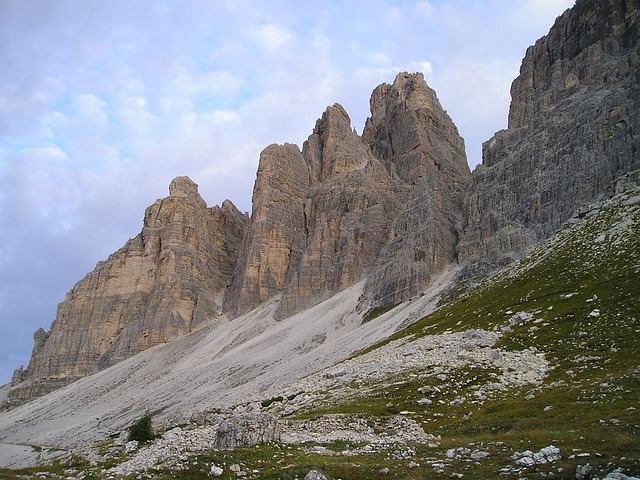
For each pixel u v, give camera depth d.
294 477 29.78
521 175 189.75
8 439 192.75
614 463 26.92
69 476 37.69
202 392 170.75
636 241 99.25
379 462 33.75
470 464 31.41
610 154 155.12
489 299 114.62
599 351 63.00
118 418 174.50
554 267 110.69
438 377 66.50
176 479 31.06
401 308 183.25
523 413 47.00
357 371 82.75
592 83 189.75
